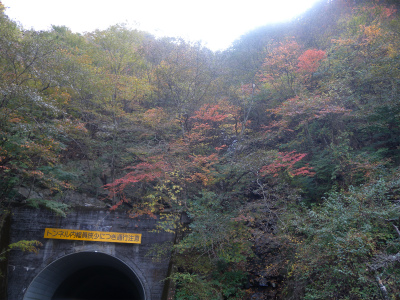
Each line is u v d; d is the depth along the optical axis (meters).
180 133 17.98
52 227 15.08
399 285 7.64
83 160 19.92
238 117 17.66
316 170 14.13
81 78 15.39
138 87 17.53
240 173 14.23
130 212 15.42
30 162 14.19
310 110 14.50
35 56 12.80
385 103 12.78
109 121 17.66
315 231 9.02
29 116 13.40
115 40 18.34
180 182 14.86
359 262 8.34
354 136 15.85
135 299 22.97
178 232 14.63
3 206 14.90
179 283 13.20
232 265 13.92
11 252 14.73
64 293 19.05
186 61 18.72
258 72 23.84
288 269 11.16
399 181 9.13
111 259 15.94
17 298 14.23
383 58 14.33
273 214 12.77
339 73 16.02
